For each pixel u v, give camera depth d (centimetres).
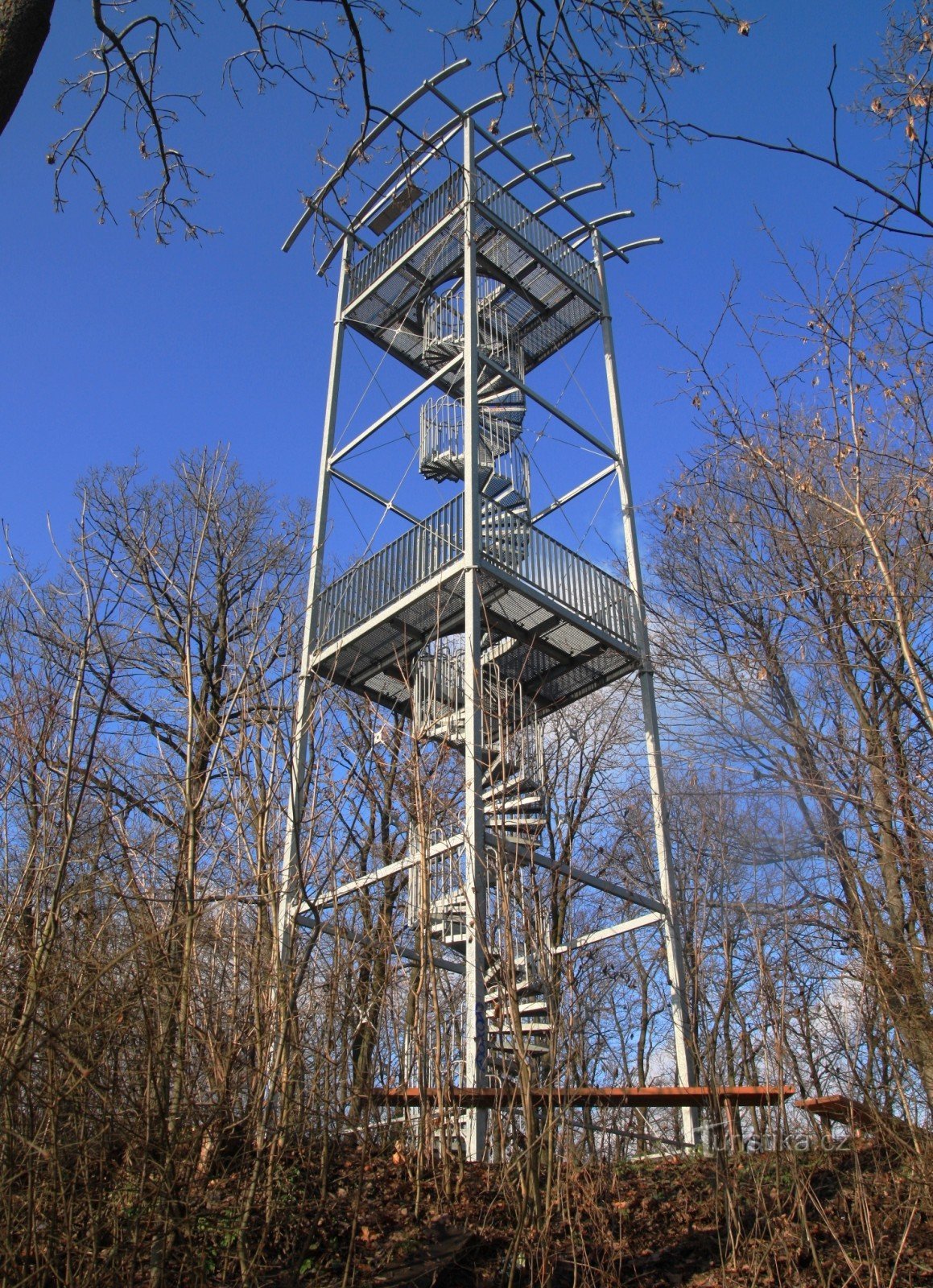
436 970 701
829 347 899
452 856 1003
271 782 620
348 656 1355
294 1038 601
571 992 691
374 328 1603
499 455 1480
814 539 1008
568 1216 620
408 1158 739
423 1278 602
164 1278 540
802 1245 643
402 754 751
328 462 1494
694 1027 773
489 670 1381
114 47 685
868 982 790
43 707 652
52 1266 497
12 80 493
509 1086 686
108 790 621
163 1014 527
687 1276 650
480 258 1516
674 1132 1015
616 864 1512
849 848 1034
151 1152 522
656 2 688
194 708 607
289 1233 626
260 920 597
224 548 1401
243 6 727
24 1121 521
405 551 1328
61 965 534
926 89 538
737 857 1098
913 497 912
